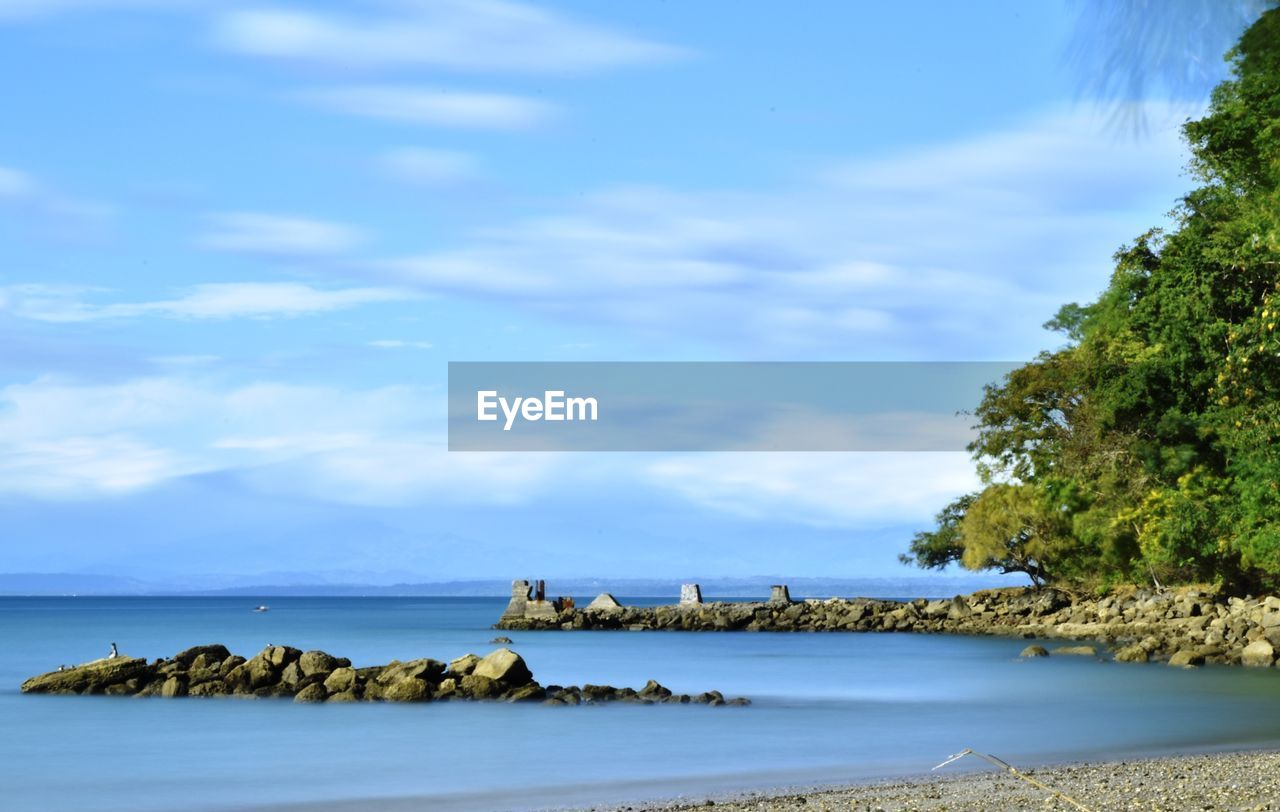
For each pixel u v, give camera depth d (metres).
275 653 50.28
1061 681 52.78
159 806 25.64
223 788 27.91
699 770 28.97
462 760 31.69
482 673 47.44
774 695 48.97
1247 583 76.19
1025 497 94.88
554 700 44.59
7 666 77.31
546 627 122.19
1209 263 61.12
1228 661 60.34
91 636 118.19
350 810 24.27
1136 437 73.25
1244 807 18.72
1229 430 62.53
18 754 34.31
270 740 36.41
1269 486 57.53
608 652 83.00
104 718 42.25
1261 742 31.58
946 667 64.12
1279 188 46.59
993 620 100.44
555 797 25.25
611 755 32.06
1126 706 41.94
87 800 26.70
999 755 30.23
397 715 41.97
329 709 44.06
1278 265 54.47
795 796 23.55
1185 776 23.44
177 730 39.06
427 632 119.88
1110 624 82.75
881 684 53.81
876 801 21.91
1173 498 67.88
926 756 30.69
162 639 110.88
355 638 108.62
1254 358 56.06
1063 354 84.06
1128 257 72.56
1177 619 77.44
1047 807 19.73
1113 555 85.69
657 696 45.94
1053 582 104.50
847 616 112.88
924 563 114.44
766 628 115.00
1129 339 73.56
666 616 119.38
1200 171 51.50
